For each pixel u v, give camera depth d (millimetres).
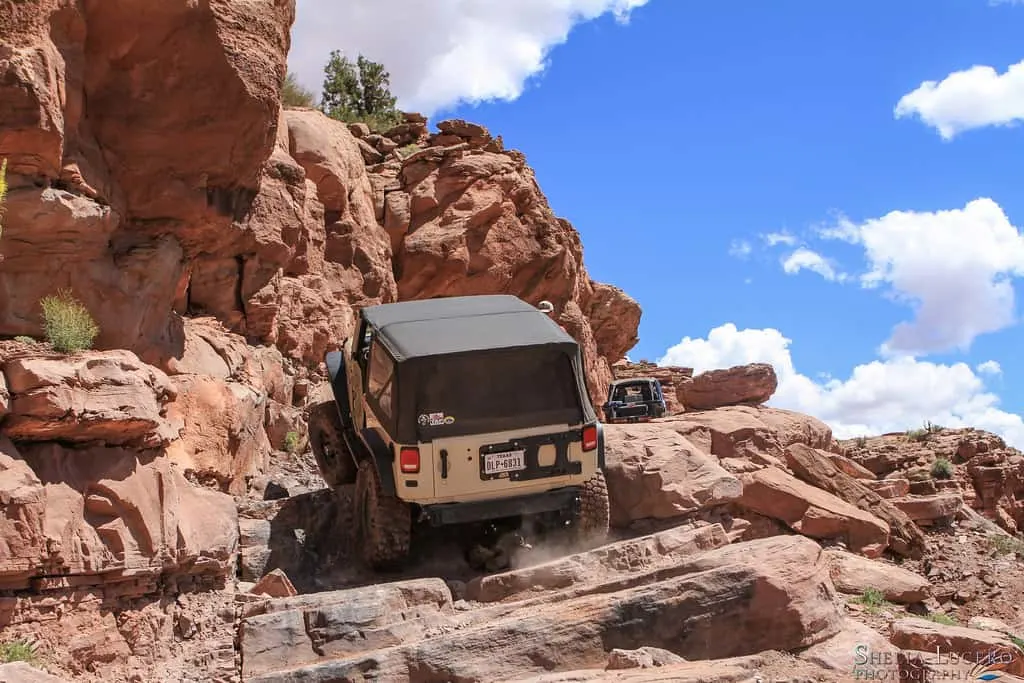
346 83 34125
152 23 10617
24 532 6188
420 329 8789
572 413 8531
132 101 10977
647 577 7070
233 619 7188
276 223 14188
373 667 6164
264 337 14414
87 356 7305
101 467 6934
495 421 8297
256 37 11531
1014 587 11211
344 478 10539
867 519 10547
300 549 9047
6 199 8867
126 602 6832
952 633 6758
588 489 9125
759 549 7023
